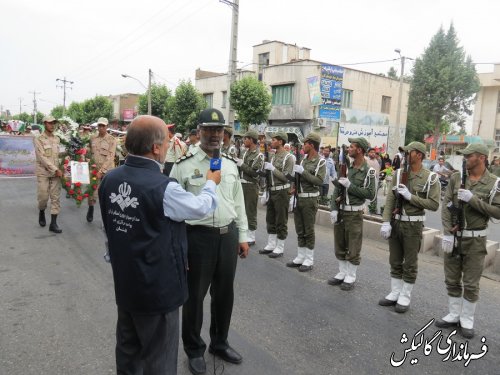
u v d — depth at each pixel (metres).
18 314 4.03
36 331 3.72
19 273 5.12
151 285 2.24
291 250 6.95
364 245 7.50
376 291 5.17
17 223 7.59
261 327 4.03
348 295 4.99
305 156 6.03
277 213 6.42
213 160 2.63
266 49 31.66
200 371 3.19
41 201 7.27
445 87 30.83
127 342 2.48
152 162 2.31
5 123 18.27
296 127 25.84
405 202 4.53
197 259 3.13
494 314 4.64
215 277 3.29
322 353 3.61
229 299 3.34
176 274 2.33
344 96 27.45
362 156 5.12
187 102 29.06
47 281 4.90
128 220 2.23
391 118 30.45
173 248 2.30
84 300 4.39
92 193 7.80
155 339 2.34
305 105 25.33
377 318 4.38
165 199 2.22
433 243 7.06
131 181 2.25
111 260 2.37
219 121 3.11
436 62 31.66
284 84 26.33
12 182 12.25
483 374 3.44
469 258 4.05
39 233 6.99
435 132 32.94
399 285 4.72
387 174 14.52
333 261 6.38
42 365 3.20
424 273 5.96
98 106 49.75
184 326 3.24
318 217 9.12
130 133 2.29
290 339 3.82
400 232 4.55
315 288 5.18
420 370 3.43
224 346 3.43
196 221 3.12
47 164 6.95
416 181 4.51
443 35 31.80
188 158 3.22
